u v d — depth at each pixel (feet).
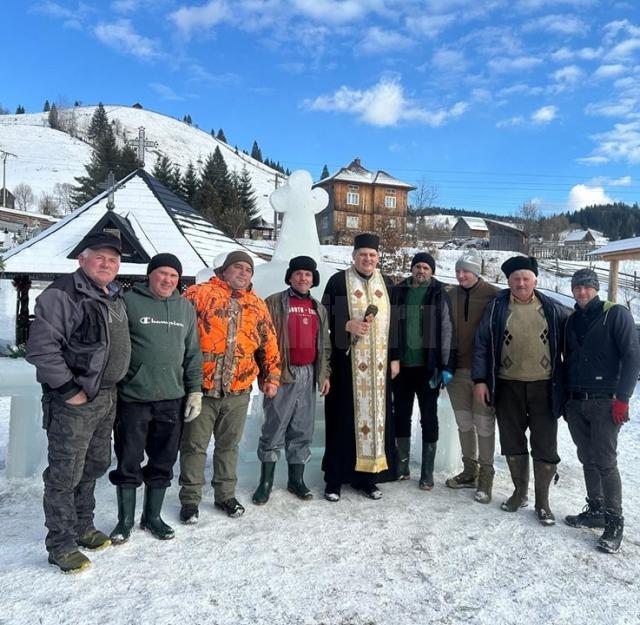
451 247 163.84
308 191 16.72
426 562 10.52
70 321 9.42
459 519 12.55
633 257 46.14
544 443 12.57
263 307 12.56
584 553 11.14
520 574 10.21
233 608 8.81
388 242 99.60
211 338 11.77
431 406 14.52
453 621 8.71
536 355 12.56
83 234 40.81
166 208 43.42
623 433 21.98
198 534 11.31
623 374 11.42
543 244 187.62
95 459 10.38
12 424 14.24
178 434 11.21
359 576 9.91
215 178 198.59
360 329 13.29
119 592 9.13
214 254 41.91
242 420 12.42
